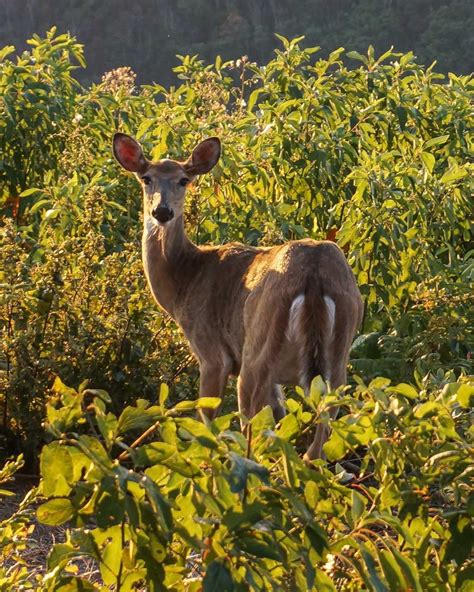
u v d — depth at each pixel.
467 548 6.63
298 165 15.30
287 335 9.61
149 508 6.02
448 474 6.64
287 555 6.15
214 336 11.19
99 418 5.97
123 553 6.30
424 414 6.70
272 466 6.65
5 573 7.68
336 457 6.83
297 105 16.12
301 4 62.56
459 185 14.33
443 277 13.34
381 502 6.75
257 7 64.31
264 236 13.15
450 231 14.23
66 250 11.55
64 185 13.63
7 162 16.41
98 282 11.55
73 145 15.37
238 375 11.33
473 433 6.71
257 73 17.34
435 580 6.65
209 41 66.69
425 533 6.64
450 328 12.06
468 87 17.88
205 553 6.08
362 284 13.34
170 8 67.56
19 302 11.15
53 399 6.25
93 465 5.95
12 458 10.59
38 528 9.73
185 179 12.05
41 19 70.44
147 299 11.57
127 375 11.52
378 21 58.62
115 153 12.20
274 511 6.14
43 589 6.47
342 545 6.26
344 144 15.31
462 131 16.67
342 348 9.63
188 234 13.78
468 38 55.16
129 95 18.44
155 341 11.82
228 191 14.77
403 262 13.46
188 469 6.09
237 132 16.05
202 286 11.28
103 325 11.38
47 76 17.17
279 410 10.51
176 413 6.18
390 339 12.26
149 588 6.25
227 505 6.01
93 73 68.75
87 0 69.44
